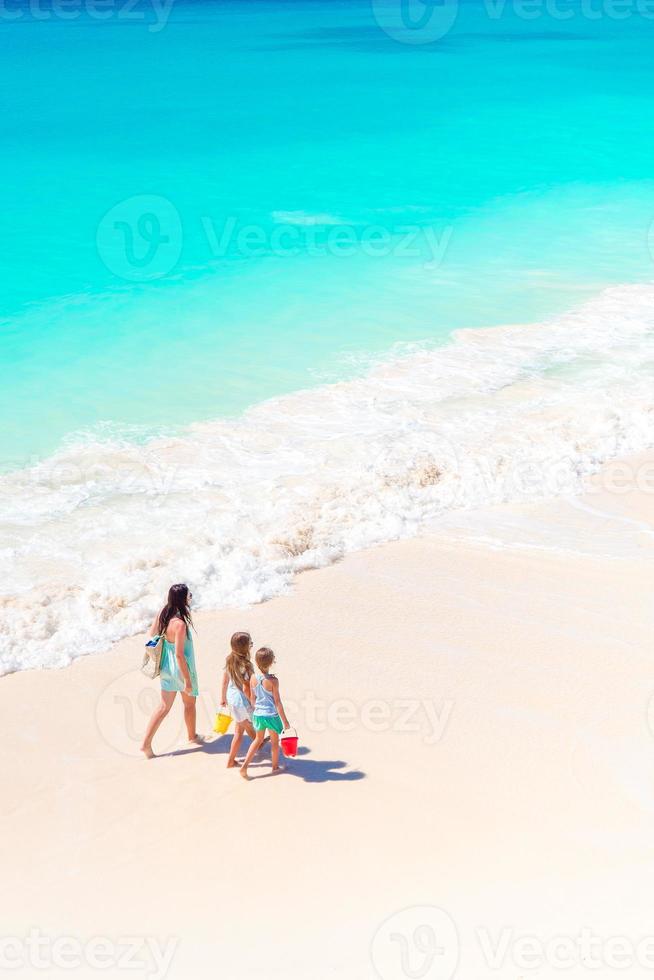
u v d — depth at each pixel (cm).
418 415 1584
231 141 3734
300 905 669
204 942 636
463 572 1176
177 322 2020
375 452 1453
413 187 3106
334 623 1064
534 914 638
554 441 1487
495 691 936
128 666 1000
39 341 1903
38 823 770
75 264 2359
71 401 1642
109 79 5312
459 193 3048
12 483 1358
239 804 789
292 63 5966
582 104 4638
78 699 941
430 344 1906
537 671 970
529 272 2352
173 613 845
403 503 1321
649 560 1201
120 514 1287
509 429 1528
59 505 1305
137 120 4153
